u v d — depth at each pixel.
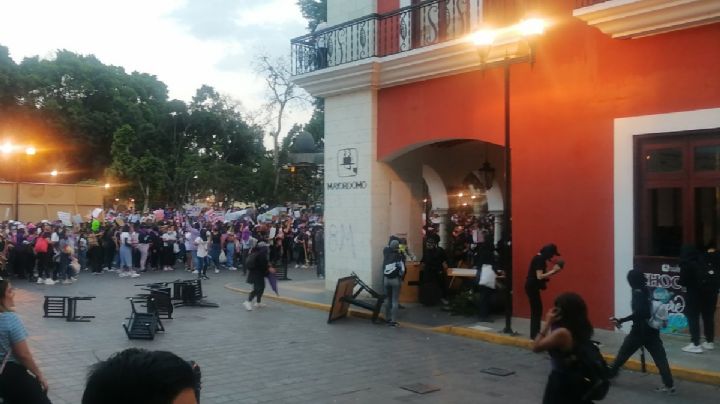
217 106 55.75
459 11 13.55
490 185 16.81
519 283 12.67
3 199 32.78
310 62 16.58
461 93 13.66
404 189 16.25
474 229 19.36
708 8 9.77
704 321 9.66
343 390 7.92
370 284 15.55
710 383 8.32
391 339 11.23
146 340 10.89
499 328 11.67
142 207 44.47
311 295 16.23
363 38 15.36
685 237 10.52
